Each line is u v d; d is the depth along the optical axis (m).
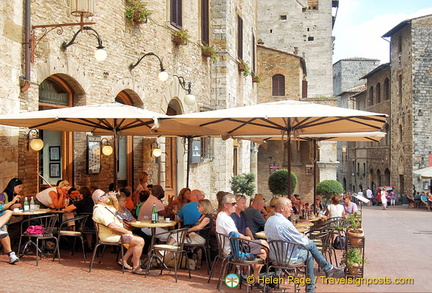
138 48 14.90
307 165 36.66
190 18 18.88
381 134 13.54
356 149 60.31
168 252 9.52
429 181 41.25
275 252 7.90
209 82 20.88
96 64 12.82
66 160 12.57
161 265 9.45
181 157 18.64
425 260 12.26
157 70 16.09
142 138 15.69
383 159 49.62
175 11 17.36
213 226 10.47
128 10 14.16
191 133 12.29
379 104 50.88
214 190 21.39
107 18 13.24
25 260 9.41
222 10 21.05
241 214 9.62
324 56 42.78
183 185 18.64
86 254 10.45
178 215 10.39
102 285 7.93
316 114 8.67
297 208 14.39
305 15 42.97
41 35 10.86
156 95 16.03
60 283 7.90
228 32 21.38
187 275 9.02
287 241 7.72
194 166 19.55
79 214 10.78
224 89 20.97
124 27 14.13
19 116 8.87
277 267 7.83
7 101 9.87
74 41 11.96
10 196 9.69
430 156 41.25
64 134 12.55
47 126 10.44
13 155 10.30
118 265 9.40
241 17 25.06
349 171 64.44
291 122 10.12
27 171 11.05
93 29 11.45
